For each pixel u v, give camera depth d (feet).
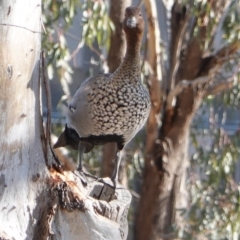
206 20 40.04
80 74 48.96
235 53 43.55
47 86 20.65
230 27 39.19
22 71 19.74
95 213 20.49
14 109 19.69
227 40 41.27
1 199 19.69
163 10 49.88
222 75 47.75
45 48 36.47
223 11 40.70
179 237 43.80
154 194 45.44
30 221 20.10
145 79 42.70
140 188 47.93
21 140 19.94
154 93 42.50
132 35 23.24
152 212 45.68
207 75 43.37
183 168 45.80
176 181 45.62
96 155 46.73
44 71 20.59
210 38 40.60
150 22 40.19
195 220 43.50
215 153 44.86
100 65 42.57
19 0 19.54
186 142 45.44
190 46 43.37
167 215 45.80
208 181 44.27
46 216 20.24
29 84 20.02
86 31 35.94
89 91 23.91
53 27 37.60
